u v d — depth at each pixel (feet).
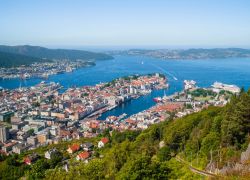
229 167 408.05
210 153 479.00
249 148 411.34
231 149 454.40
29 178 633.20
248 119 458.50
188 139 595.88
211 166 451.53
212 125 553.23
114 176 438.81
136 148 645.92
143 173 318.65
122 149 624.18
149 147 620.90
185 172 461.37
